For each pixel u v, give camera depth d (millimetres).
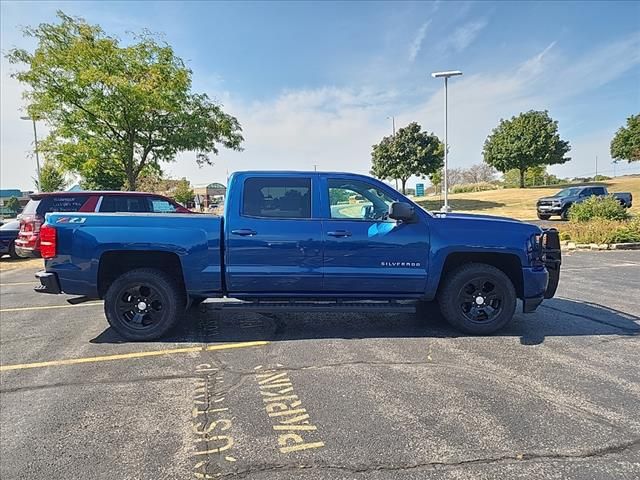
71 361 4270
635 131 45500
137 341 4828
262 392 3498
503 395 3367
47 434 2930
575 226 14461
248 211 4766
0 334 5219
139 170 17844
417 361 4109
